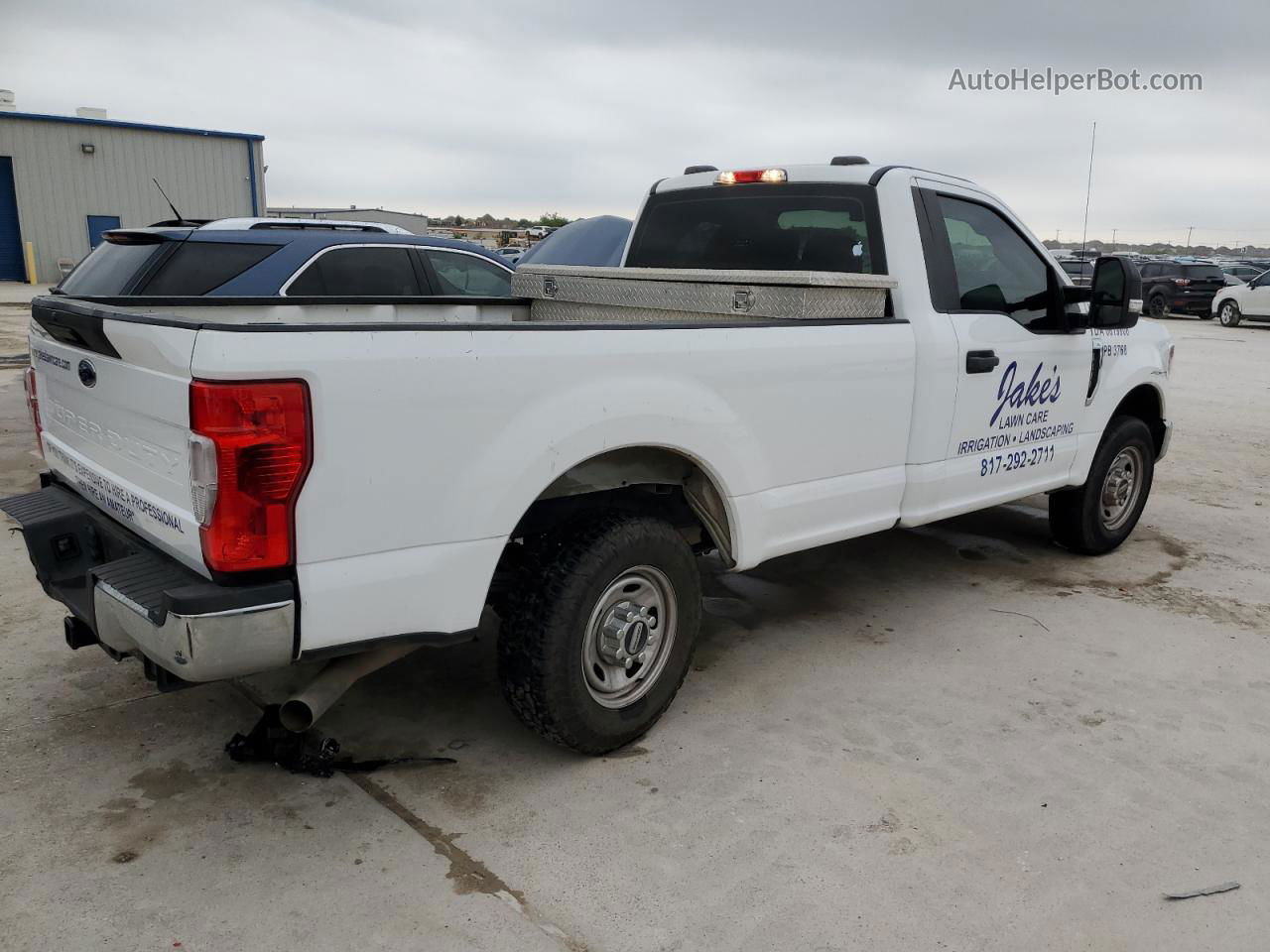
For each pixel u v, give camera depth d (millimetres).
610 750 3285
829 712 3672
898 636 4414
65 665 3850
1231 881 2729
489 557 2793
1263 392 12281
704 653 4195
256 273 6207
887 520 4094
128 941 2387
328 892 2592
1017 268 4629
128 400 2684
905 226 4090
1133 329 5438
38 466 6820
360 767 3201
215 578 2420
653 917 2529
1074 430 5000
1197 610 4801
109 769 3150
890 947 2445
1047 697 3832
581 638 3066
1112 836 2926
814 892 2637
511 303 5059
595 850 2803
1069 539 5508
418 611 2688
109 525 3010
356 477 2508
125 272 6039
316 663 3182
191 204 30641
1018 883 2697
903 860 2785
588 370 2947
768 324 3479
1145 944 2477
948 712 3689
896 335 3928
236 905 2525
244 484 2344
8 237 28562
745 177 4621
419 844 2811
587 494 3365
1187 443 9023
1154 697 3848
